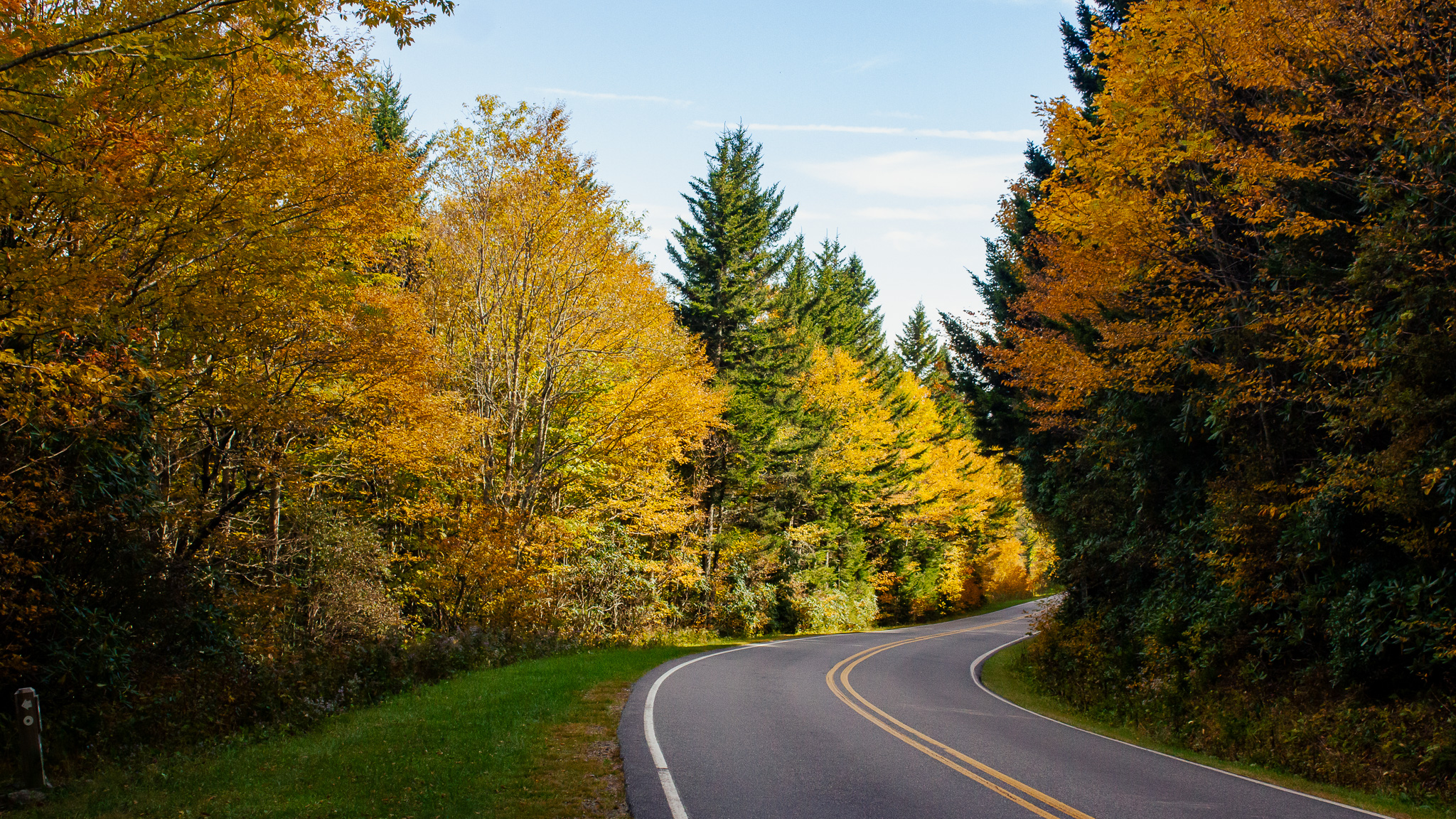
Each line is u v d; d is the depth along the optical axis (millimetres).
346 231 14781
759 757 8820
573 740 9422
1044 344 17062
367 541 21672
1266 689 13031
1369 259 10281
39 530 10477
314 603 20594
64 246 11305
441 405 20141
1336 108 11141
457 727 9719
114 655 11227
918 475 50656
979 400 26328
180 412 15828
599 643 24578
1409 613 10477
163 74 10383
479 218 22844
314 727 10961
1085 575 20516
